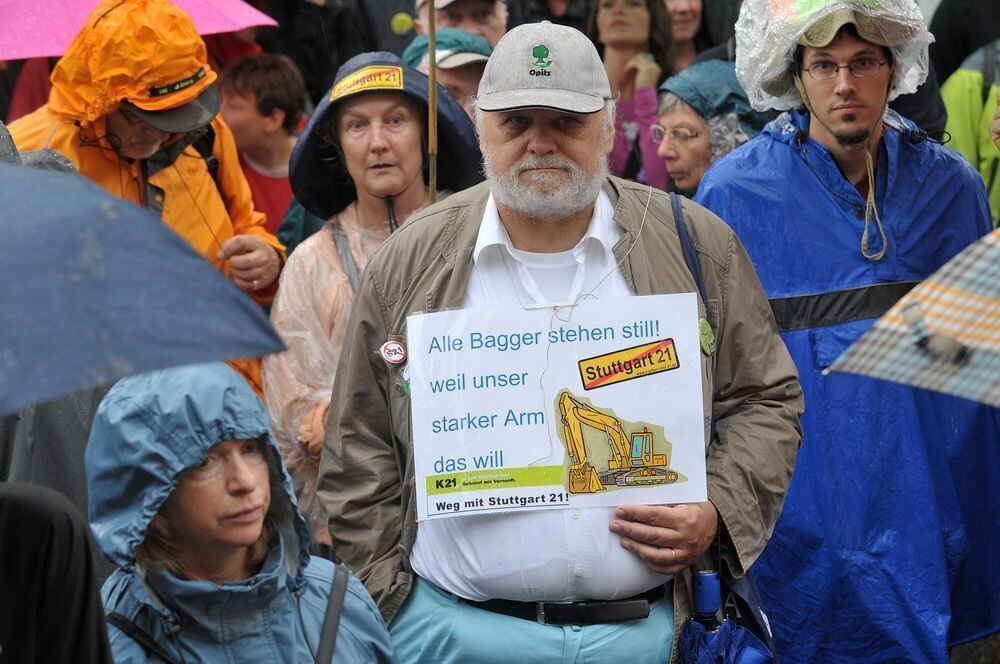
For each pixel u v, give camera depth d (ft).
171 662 9.87
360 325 13.12
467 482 12.30
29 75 23.48
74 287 6.00
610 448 12.29
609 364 12.35
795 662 16.01
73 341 5.84
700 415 12.35
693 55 24.25
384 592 12.84
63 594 8.82
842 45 15.66
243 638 10.00
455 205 13.16
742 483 12.69
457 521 12.53
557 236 12.69
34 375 5.71
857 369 5.93
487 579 12.41
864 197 16.25
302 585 10.34
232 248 17.21
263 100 21.01
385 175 16.34
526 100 12.24
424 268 12.91
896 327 5.90
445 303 12.74
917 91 19.88
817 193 16.21
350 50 24.09
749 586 12.87
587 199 12.48
